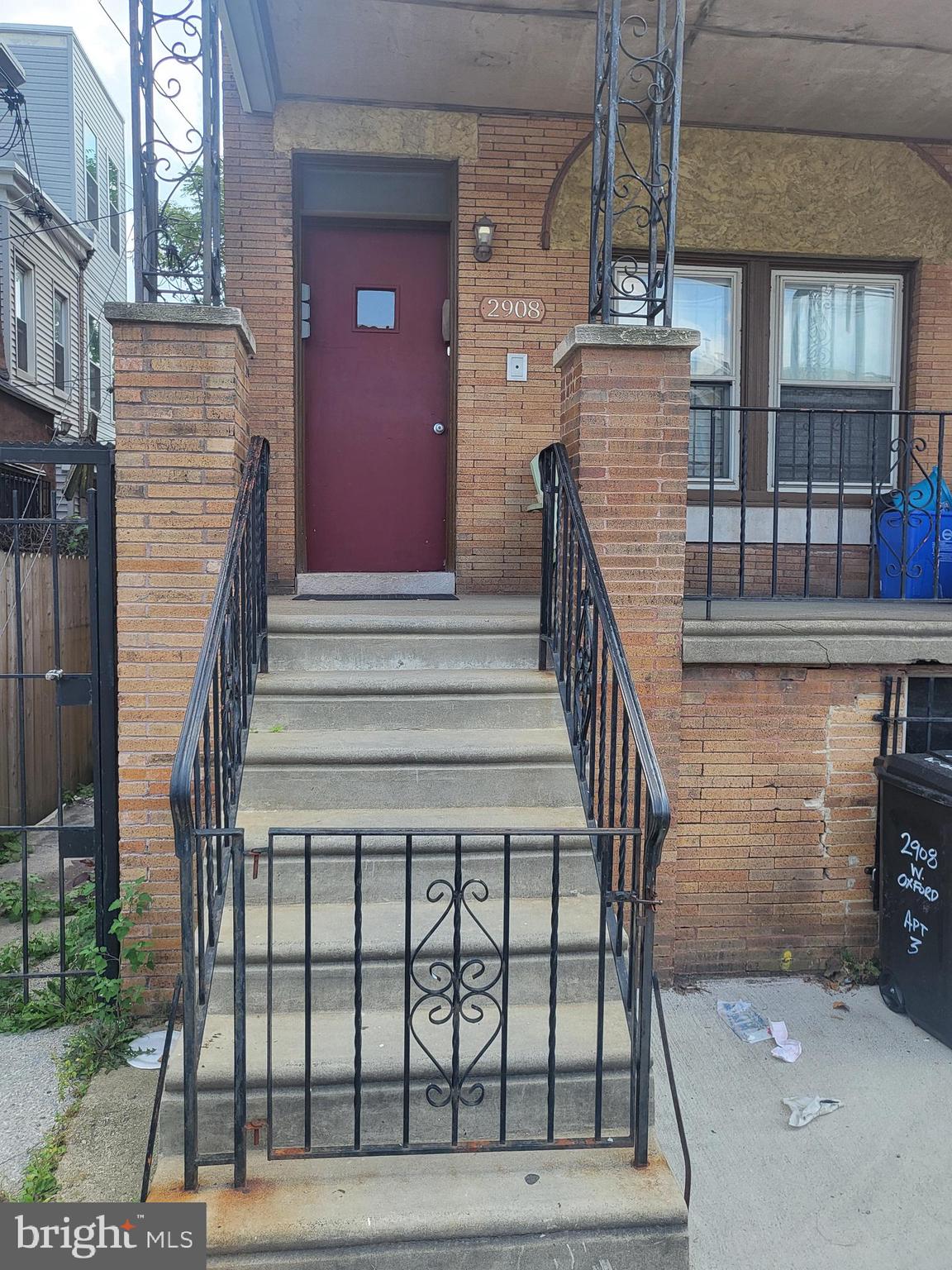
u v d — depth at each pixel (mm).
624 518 3734
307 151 5395
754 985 4141
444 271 5781
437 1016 2834
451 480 5734
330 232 5684
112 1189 2695
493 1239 2266
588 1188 2367
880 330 6098
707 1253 2564
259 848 3146
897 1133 3096
